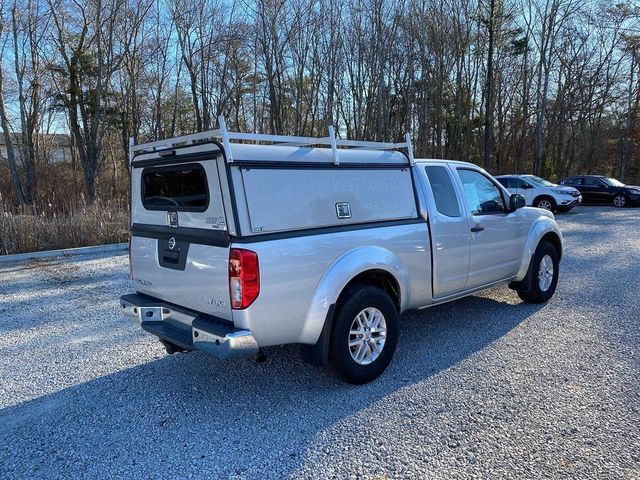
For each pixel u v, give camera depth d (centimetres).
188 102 3142
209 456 288
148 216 396
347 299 364
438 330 501
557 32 2972
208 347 323
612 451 280
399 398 354
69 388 388
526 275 560
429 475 263
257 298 315
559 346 445
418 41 2709
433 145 2906
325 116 2747
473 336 479
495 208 520
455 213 463
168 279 373
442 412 331
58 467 282
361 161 388
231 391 376
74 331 529
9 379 407
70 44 2556
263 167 328
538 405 336
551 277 595
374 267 377
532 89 3466
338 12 2592
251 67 2805
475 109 3234
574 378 377
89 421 334
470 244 474
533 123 3559
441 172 463
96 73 2494
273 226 328
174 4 2581
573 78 3406
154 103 3062
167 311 378
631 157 3800
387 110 2722
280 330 332
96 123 2356
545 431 303
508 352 435
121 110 2741
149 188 393
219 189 320
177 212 360
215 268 327
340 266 356
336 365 366
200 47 2658
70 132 2928
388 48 2652
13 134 2688
